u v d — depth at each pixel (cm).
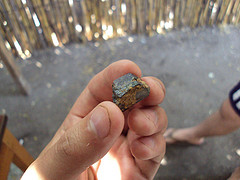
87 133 10
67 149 10
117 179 15
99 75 15
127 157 15
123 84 12
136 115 13
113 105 10
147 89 13
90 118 10
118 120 10
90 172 16
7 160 19
